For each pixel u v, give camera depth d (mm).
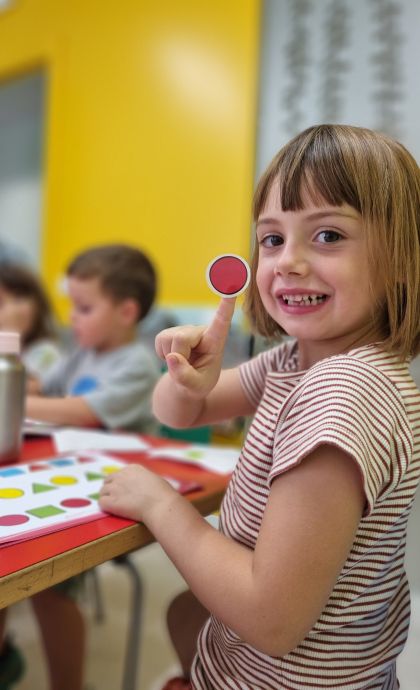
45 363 1602
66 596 979
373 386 426
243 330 1526
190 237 1718
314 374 445
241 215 1589
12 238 2412
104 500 540
